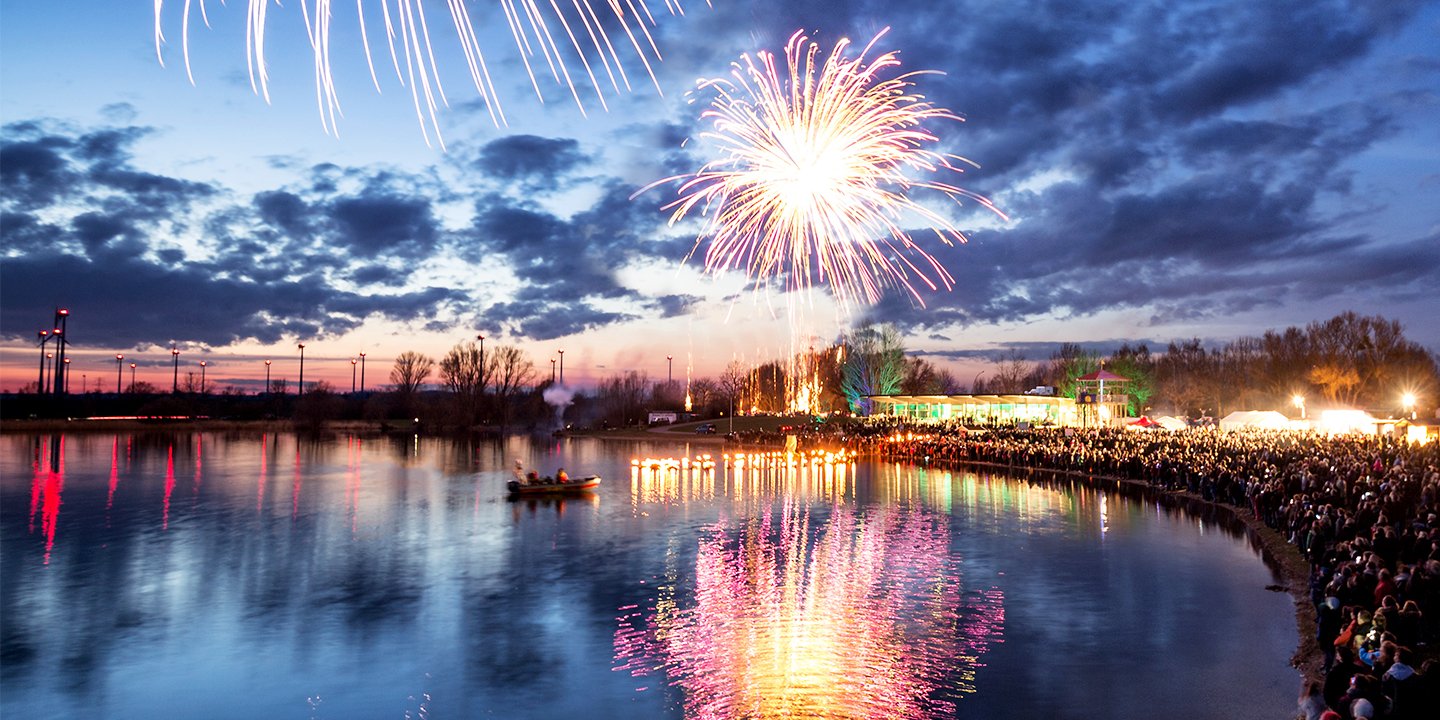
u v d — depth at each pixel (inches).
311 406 6235.2
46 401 6033.5
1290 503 1434.5
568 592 1144.2
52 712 753.6
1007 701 735.7
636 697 765.9
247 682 816.3
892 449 3474.4
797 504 2022.6
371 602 1098.7
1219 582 1149.1
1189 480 2047.2
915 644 900.6
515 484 2174.0
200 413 6619.1
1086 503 1966.0
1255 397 5344.5
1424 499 1238.9
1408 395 3671.3
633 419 6471.5
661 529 1660.9
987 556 1354.6
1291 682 767.1
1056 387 5674.2
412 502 2073.1
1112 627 948.0
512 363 6584.6
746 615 1022.4
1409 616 623.2
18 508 1930.4
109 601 1110.4
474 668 847.1
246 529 1660.9
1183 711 705.6
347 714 739.4
